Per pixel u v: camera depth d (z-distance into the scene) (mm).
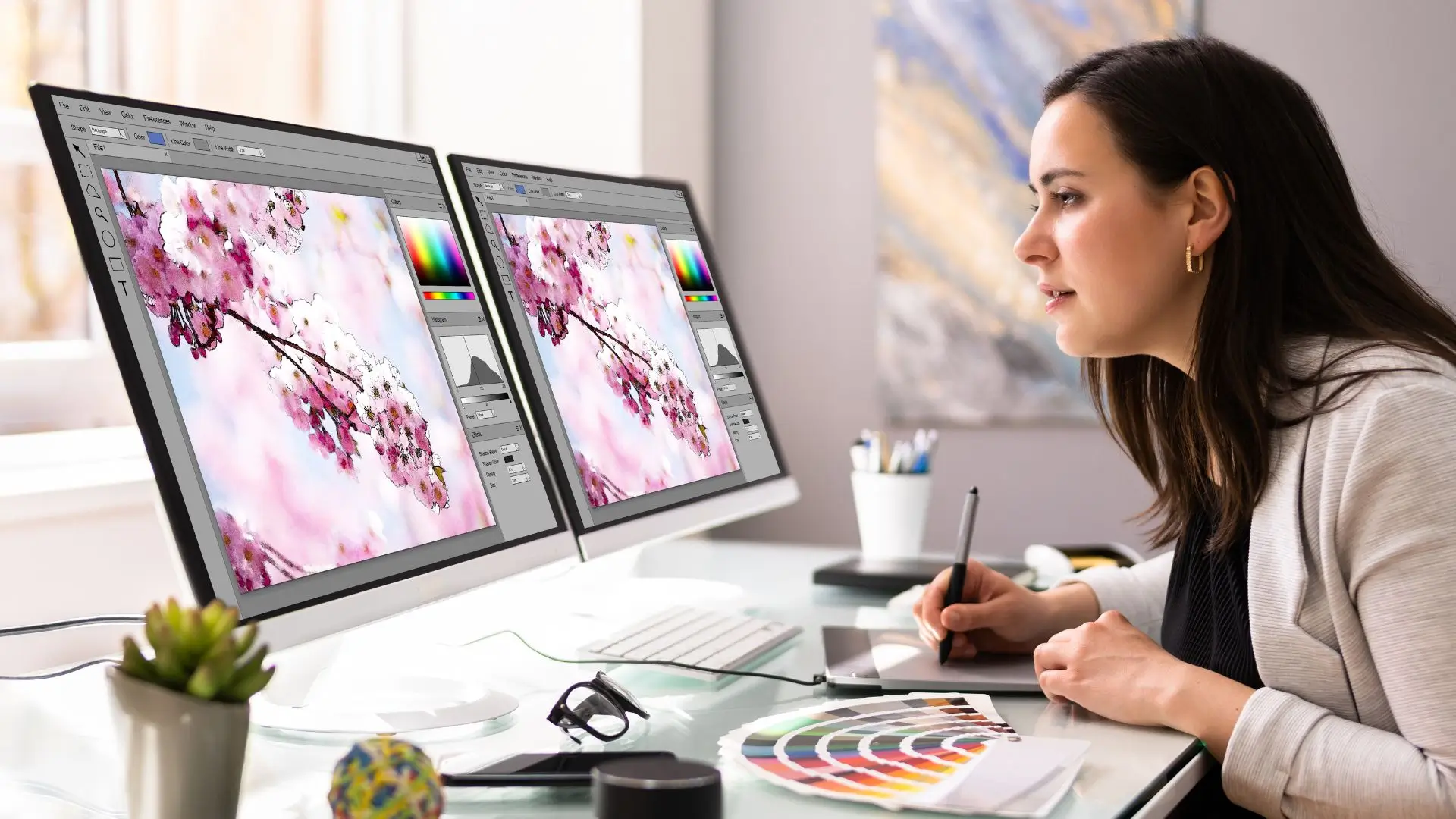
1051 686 978
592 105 2371
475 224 1114
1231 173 971
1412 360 918
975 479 2572
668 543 1851
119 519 1395
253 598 785
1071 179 1027
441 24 2334
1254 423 956
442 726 867
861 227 2646
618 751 823
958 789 738
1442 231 2236
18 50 1673
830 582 1481
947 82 2545
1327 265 981
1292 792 854
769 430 1491
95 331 1678
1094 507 2490
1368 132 2275
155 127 821
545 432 1113
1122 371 1204
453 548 960
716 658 1068
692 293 1418
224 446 799
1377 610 872
